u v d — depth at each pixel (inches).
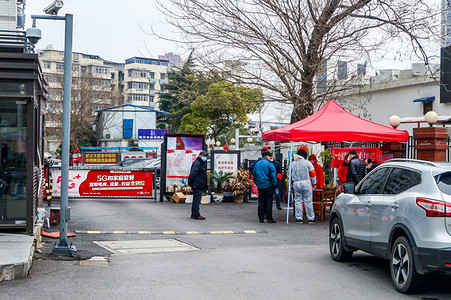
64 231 357.1
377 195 305.1
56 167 813.2
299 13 759.7
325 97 839.7
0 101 366.3
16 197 367.6
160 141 2346.2
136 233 485.1
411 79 954.1
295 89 802.8
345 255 349.4
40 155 455.5
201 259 360.2
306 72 791.1
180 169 842.8
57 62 3954.2
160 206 767.7
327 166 820.0
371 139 573.3
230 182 855.1
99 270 314.5
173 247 416.2
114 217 610.9
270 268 328.5
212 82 805.9
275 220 615.8
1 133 366.6
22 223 367.6
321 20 767.1
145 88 4441.4
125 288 268.8
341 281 292.7
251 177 853.8
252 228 545.6
